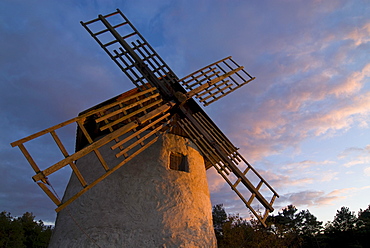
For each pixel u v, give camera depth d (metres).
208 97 9.62
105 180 7.15
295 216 39.88
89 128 8.49
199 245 6.66
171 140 8.47
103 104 8.29
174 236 6.51
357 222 32.59
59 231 6.68
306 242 33.50
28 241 37.25
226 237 19.11
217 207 41.03
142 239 6.27
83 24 9.27
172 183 7.49
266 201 7.53
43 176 4.49
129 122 6.66
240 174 7.84
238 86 10.72
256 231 18.20
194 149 8.94
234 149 9.15
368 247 29.62
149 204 6.87
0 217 37.38
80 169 7.85
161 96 8.69
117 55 9.22
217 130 9.70
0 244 32.56
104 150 7.95
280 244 17.69
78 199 6.97
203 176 8.56
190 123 8.37
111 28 9.66
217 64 10.87
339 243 31.81
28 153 4.57
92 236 6.21
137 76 9.03
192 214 7.17
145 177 7.33
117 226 6.38
